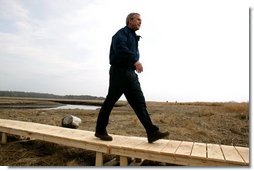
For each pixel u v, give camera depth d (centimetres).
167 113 1984
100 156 390
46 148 518
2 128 562
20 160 438
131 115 1647
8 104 4684
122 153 364
